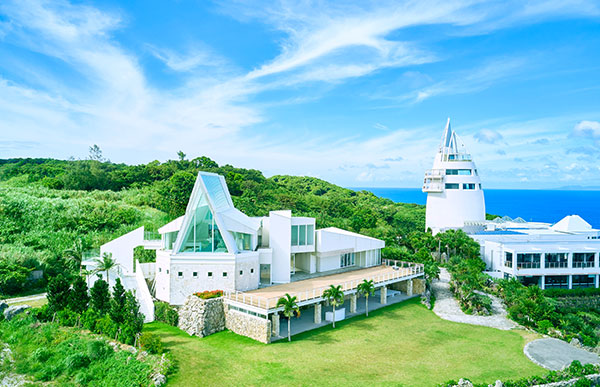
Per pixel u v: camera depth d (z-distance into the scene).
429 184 98.12
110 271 49.75
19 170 125.19
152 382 30.31
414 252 87.12
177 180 102.44
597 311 62.47
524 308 48.88
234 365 33.66
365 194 198.25
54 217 76.88
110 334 38.00
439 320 48.38
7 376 34.03
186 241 47.06
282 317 46.38
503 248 68.44
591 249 67.00
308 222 57.44
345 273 59.53
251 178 152.12
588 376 33.22
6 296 51.34
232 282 46.00
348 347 38.38
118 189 118.31
